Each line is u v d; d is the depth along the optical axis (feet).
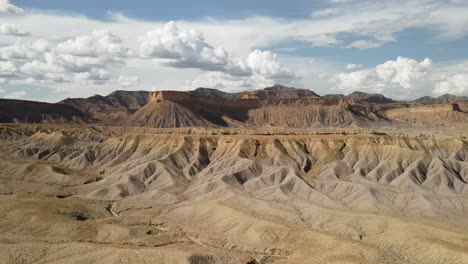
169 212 557.74
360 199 620.90
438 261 381.81
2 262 342.64
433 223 471.62
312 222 506.89
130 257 355.36
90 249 370.73
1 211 493.36
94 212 544.62
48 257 355.56
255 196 646.74
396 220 466.29
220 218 501.97
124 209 583.99
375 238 444.96
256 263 378.32
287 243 419.13
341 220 498.28
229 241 440.86
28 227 448.65
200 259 356.59
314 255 383.04
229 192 638.12
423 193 638.94
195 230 478.59
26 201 537.65
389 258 378.53
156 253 361.10
